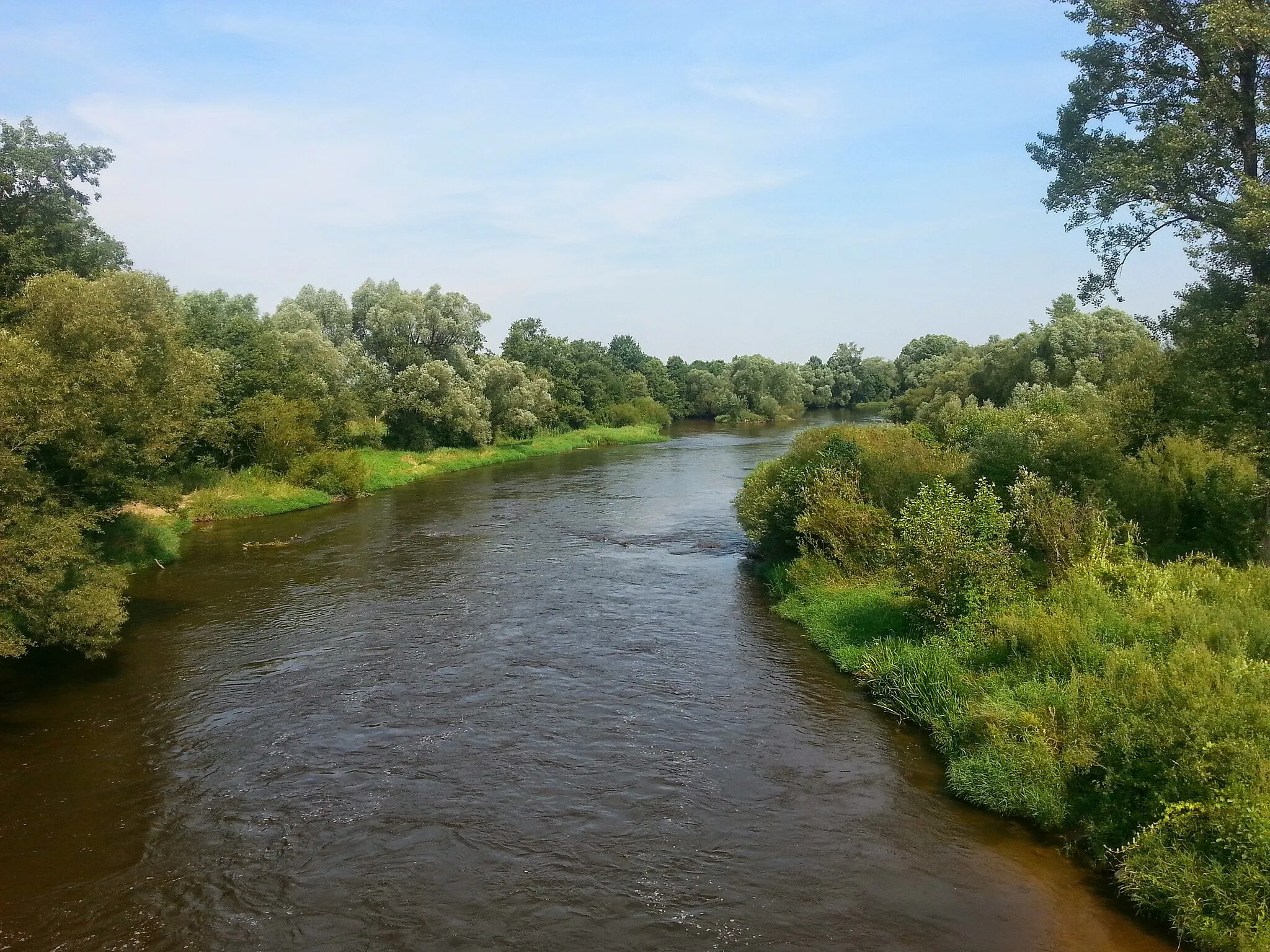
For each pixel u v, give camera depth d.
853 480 22.52
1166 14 16.70
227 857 9.99
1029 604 14.25
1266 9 15.43
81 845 10.30
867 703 14.59
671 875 9.48
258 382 41.72
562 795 11.40
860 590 19.73
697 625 19.34
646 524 33.44
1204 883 8.20
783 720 13.88
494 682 15.74
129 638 18.70
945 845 10.05
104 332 16.58
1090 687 11.30
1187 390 17.91
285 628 19.38
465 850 10.05
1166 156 15.77
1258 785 8.34
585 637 18.48
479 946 8.30
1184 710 9.48
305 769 12.26
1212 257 16.48
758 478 27.16
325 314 64.88
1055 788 10.48
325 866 9.76
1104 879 9.27
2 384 13.82
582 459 62.72
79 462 16.33
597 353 112.88
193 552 28.33
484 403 65.00
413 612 20.61
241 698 15.09
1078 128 18.36
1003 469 19.88
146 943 8.41
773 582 22.52
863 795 11.32
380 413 60.03
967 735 12.25
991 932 8.41
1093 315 50.28
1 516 14.38
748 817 10.77
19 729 13.81
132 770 12.30
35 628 14.70
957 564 15.56
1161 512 17.83
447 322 65.81
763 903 8.95
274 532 32.16
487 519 34.88
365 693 15.25
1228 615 12.03
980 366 55.12
